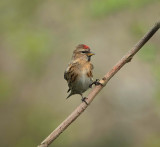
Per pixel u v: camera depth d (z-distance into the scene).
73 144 14.89
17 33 13.73
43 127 14.59
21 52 13.32
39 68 14.41
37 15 14.47
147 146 14.50
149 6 12.70
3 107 15.52
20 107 15.75
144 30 12.09
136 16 12.82
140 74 15.51
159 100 11.50
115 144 15.01
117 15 13.55
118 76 15.81
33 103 15.80
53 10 14.58
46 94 15.97
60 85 15.99
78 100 16.00
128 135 15.12
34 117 15.16
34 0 14.26
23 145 14.26
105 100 15.91
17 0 14.14
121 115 15.61
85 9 13.57
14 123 15.46
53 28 14.40
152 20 12.64
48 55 14.07
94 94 4.62
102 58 15.19
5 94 14.73
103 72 14.98
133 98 15.49
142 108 15.40
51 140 4.43
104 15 12.48
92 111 15.91
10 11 14.23
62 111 15.62
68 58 14.92
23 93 15.88
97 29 14.88
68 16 14.41
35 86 15.94
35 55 13.29
